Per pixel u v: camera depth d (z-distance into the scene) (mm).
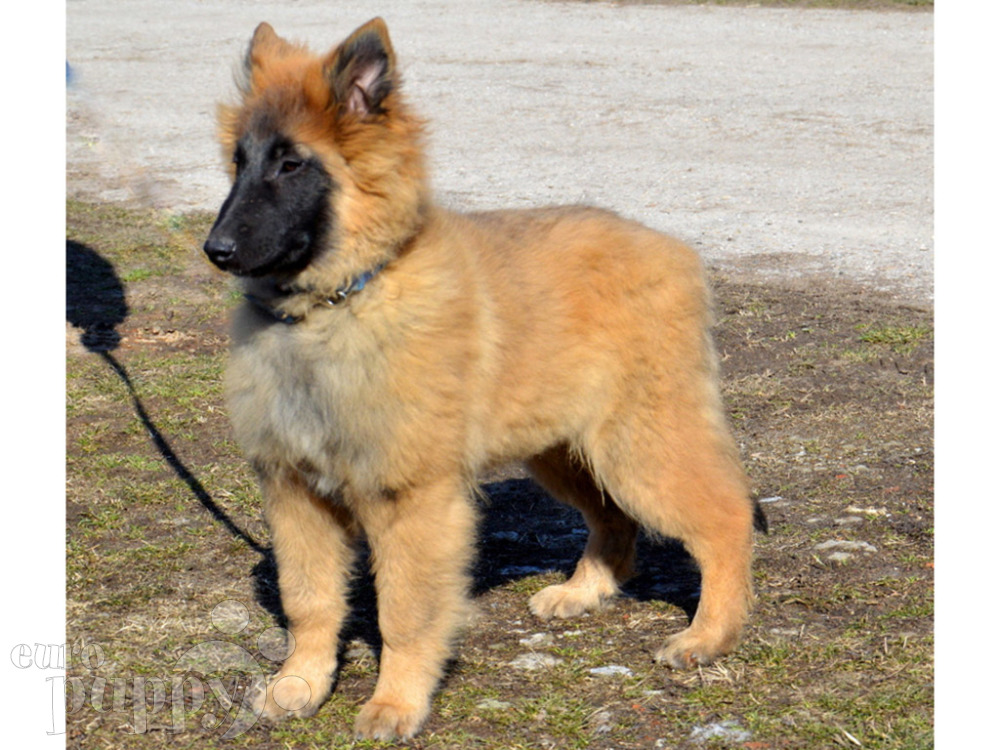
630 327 2363
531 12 10672
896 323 3684
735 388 3256
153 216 5258
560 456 2492
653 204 5344
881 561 2553
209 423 3148
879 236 4766
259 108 2170
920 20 9406
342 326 2158
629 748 2146
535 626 2439
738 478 2412
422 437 2156
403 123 2191
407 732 2176
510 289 2299
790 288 4117
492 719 2207
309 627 2256
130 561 2602
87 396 3268
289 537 2240
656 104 7328
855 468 2879
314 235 2152
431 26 10125
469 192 5562
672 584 2564
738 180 5703
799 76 7859
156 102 7820
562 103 7434
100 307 4074
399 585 2189
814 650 2326
